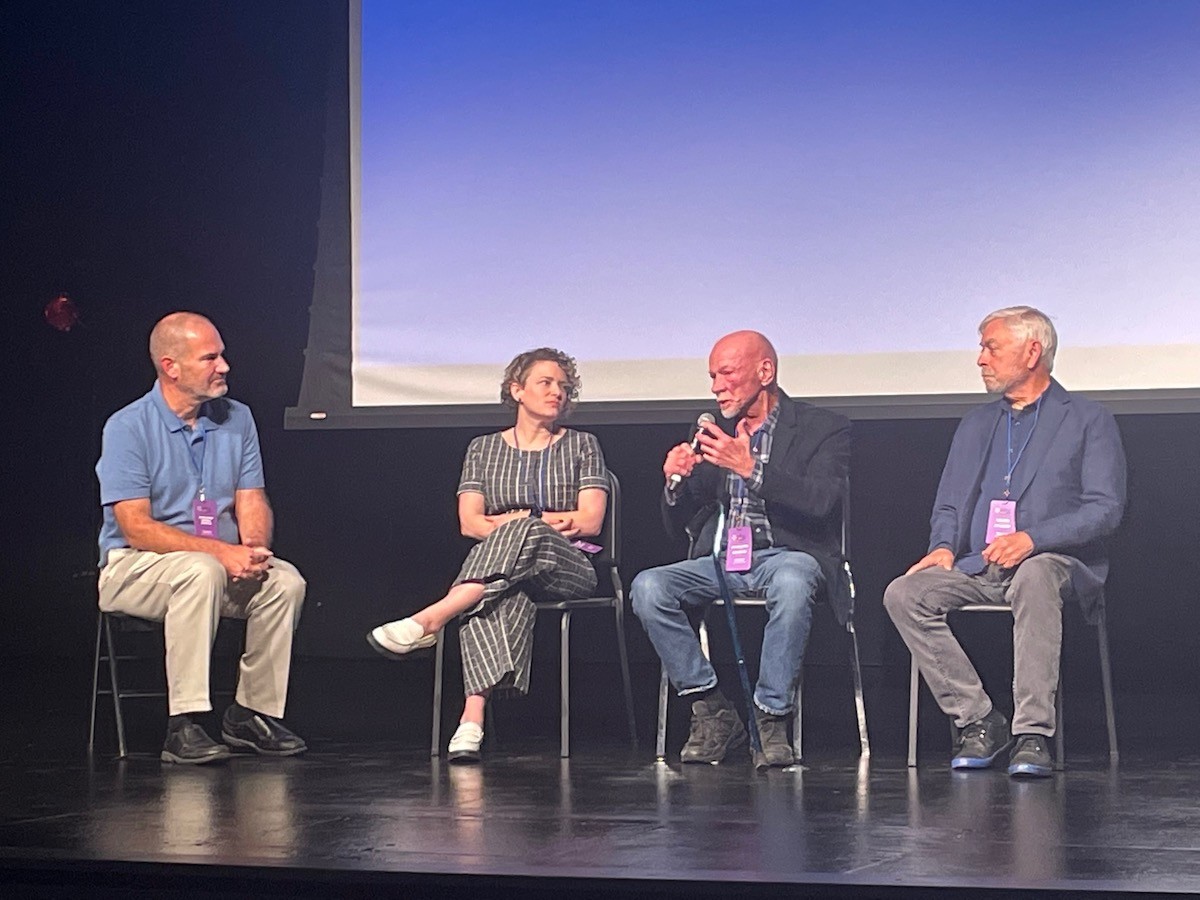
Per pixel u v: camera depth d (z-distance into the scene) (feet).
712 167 16.29
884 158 15.84
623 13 16.52
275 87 19.62
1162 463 16.96
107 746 13.79
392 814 9.78
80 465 20.93
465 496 13.79
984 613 17.29
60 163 20.20
